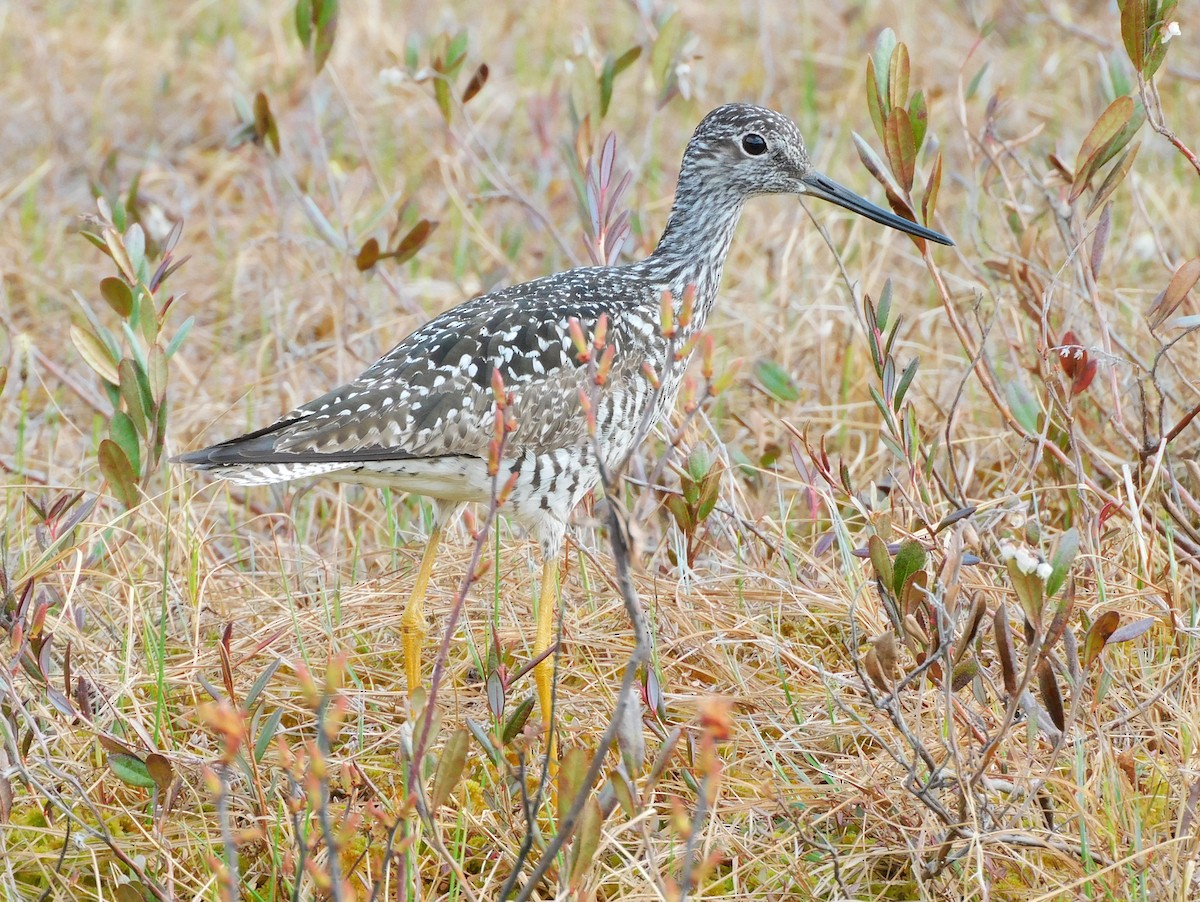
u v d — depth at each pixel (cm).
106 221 1169
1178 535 1055
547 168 1692
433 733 783
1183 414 1230
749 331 1479
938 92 1661
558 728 962
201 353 1552
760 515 1216
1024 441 1153
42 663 902
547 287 1043
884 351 1003
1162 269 1538
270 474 928
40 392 1448
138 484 1095
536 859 852
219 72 2012
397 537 1234
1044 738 912
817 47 2167
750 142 1121
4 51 2080
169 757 928
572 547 1174
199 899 826
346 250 1441
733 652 1063
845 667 1034
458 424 965
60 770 897
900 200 1046
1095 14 2172
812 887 849
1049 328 1158
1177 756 889
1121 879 808
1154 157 1772
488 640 1056
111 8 2259
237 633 1095
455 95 1772
